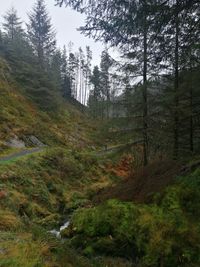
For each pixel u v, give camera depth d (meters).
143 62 17.83
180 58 9.57
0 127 32.28
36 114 44.66
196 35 7.77
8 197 15.07
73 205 19.53
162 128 17.23
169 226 8.34
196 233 7.79
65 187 25.66
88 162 33.78
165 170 13.33
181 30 7.91
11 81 47.66
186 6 6.82
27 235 7.80
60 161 29.89
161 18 7.02
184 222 8.29
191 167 10.95
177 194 9.48
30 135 35.88
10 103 40.94
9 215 10.33
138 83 17.97
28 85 49.62
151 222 8.84
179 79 15.52
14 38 60.00
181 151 16.72
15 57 54.12
